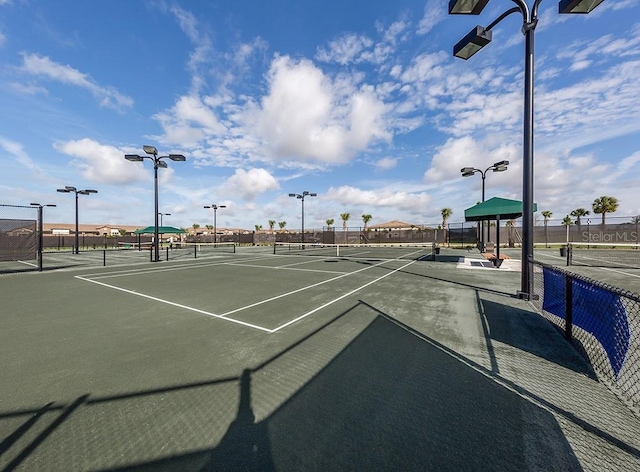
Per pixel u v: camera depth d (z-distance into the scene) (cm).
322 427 242
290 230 6888
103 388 309
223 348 418
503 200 1116
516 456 208
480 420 249
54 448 220
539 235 3238
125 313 609
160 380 325
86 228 8256
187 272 1274
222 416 258
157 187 1788
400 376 329
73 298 758
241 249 3331
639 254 2023
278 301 708
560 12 618
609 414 257
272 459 208
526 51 680
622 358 306
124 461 207
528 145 689
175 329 504
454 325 511
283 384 314
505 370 342
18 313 614
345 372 339
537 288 845
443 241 3631
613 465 200
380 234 3975
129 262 1762
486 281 962
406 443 222
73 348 422
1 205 1238
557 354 386
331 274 1180
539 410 263
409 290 825
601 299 348
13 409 270
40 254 1339
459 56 780
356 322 533
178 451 216
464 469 197
